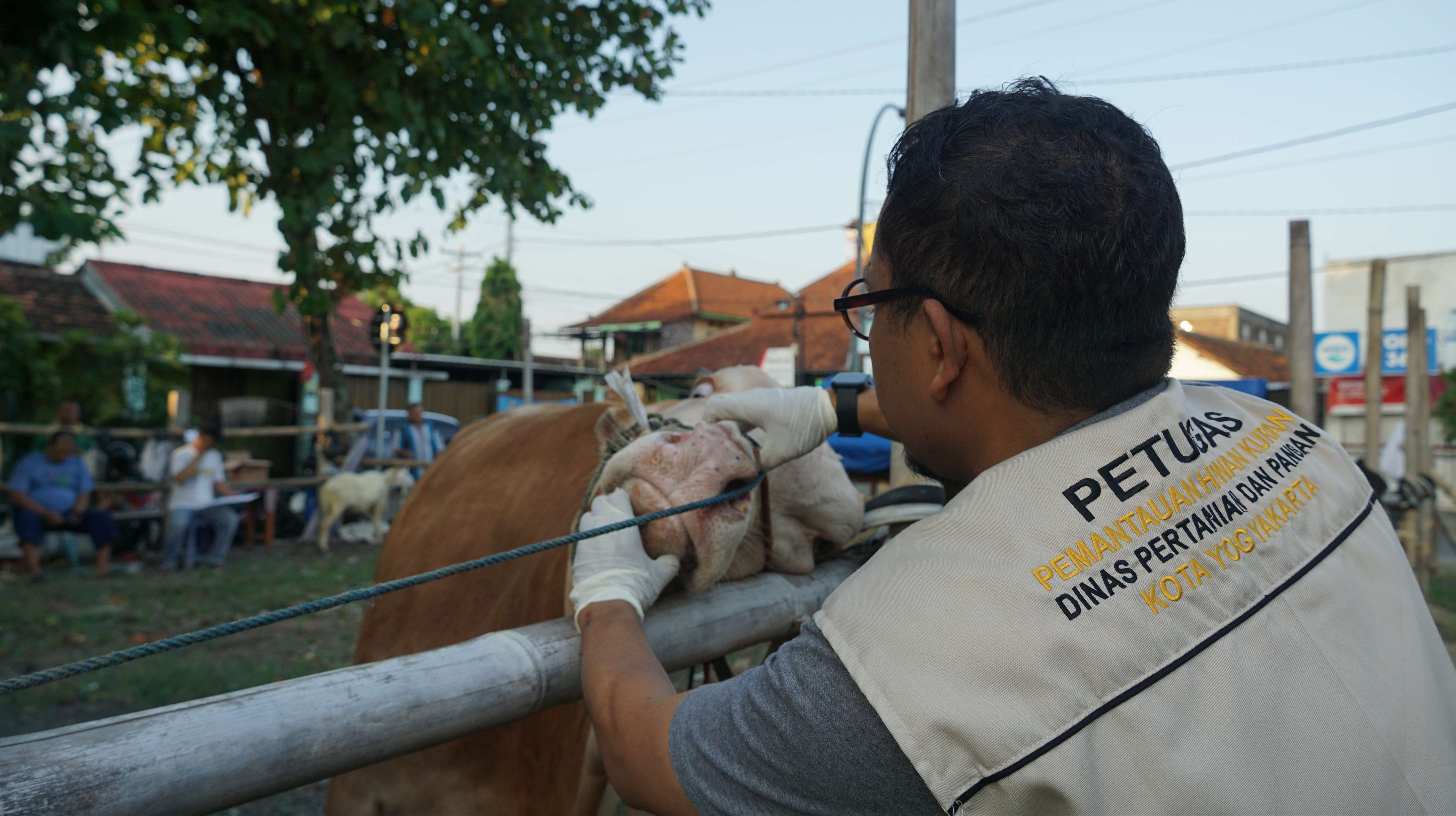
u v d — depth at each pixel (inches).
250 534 383.9
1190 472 33.9
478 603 86.2
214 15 262.4
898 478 81.7
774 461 59.6
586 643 46.5
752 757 32.8
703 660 58.5
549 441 96.7
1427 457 321.4
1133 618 30.3
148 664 186.4
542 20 325.7
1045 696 29.1
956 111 36.5
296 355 658.2
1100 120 34.7
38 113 199.9
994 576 31.1
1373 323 307.0
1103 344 33.9
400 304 448.8
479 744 77.5
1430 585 307.1
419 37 304.0
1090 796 28.2
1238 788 28.7
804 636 34.0
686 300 1475.1
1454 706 34.3
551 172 346.9
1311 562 34.0
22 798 33.7
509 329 1473.9
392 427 540.7
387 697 44.8
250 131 325.4
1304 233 234.8
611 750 39.6
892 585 32.2
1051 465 33.4
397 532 110.4
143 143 327.0
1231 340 1322.6
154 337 480.4
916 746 29.3
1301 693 30.8
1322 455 38.6
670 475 55.2
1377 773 30.5
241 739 39.7
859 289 41.0
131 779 36.4
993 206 33.4
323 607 40.9
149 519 360.2
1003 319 34.1
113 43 218.8
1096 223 32.9
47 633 221.3
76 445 314.5
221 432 331.9
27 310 616.4
